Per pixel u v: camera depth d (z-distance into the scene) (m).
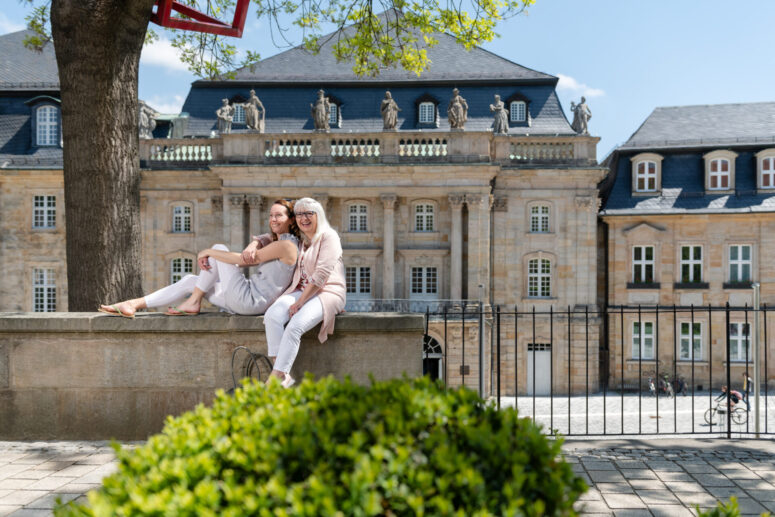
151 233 37.72
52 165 37.38
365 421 3.01
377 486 2.57
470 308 33.62
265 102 39.53
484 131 34.50
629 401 31.92
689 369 36.81
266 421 3.04
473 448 2.84
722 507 3.88
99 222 8.98
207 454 2.74
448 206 36.31
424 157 34.91
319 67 40.53
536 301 36.84
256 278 7.12
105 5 8.69
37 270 37.91
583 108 36.88
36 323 7.27
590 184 36.66
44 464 6.37
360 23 15.40
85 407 7.30
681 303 37.62
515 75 39.75
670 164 38.97
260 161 35.44
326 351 7.04
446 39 41.91
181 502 2.42
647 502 5.84
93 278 8.95
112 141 9.02
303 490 2.49
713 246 37.44
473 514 2.40
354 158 35.28
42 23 13.34
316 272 6.55
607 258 39.34
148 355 7.26
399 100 39.38
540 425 3.20
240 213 35.47
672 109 41.78
